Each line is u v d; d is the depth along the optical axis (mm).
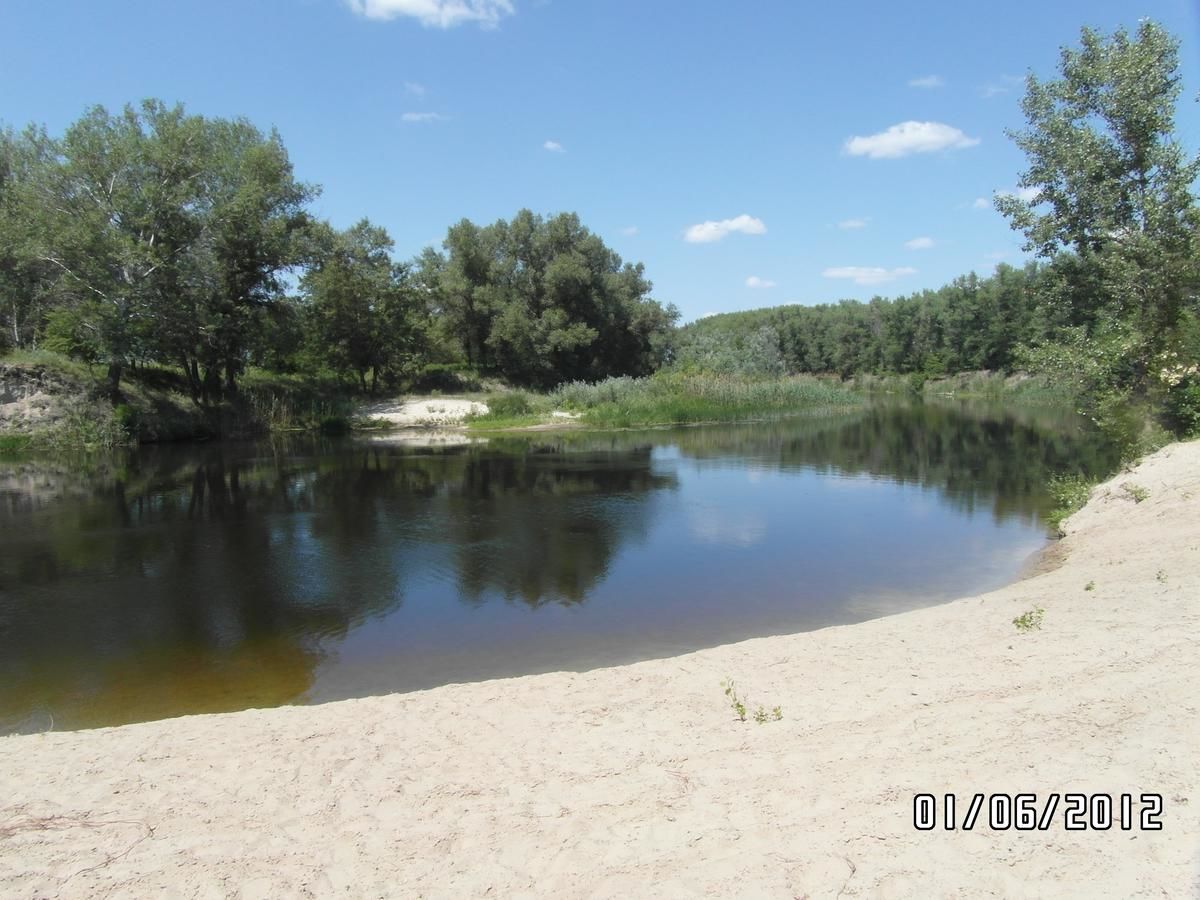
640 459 23906
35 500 17500
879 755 4484
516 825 4020
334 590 10477
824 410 44219
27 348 30875
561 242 55688
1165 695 4836
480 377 51406
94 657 8195
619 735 5090
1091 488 14297
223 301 30156
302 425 35094
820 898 3236
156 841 4043
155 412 30391
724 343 61281
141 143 27312
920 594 9906
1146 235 14992
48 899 3562
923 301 72750
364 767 4812
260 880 3656
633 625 8930
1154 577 8195
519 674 7520
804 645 6992
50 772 4918
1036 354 16250
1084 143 15336
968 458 22969
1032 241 16422
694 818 3955
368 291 42219
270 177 32875
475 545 12891
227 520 15141
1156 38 15055
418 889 3521
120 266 26953
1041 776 4059
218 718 5926
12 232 26172
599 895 3389
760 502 16391
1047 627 6738
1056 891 3164
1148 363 15047
